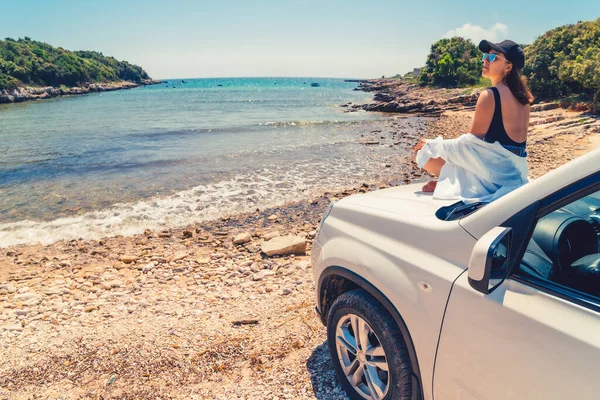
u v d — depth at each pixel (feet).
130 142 69.00
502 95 8.14
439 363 6.44
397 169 42.63
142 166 46.83
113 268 19.66
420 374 6.84
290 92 377.50
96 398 9.73
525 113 8.37
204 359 11.19
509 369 5.37
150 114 141.18
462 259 6.35
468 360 5.96
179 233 24.91
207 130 86.58
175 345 11.94
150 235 24.54
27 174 43.47
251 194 33.78
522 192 5.81
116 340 12.43
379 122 100.32
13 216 29.22
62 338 12.75
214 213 28.89
